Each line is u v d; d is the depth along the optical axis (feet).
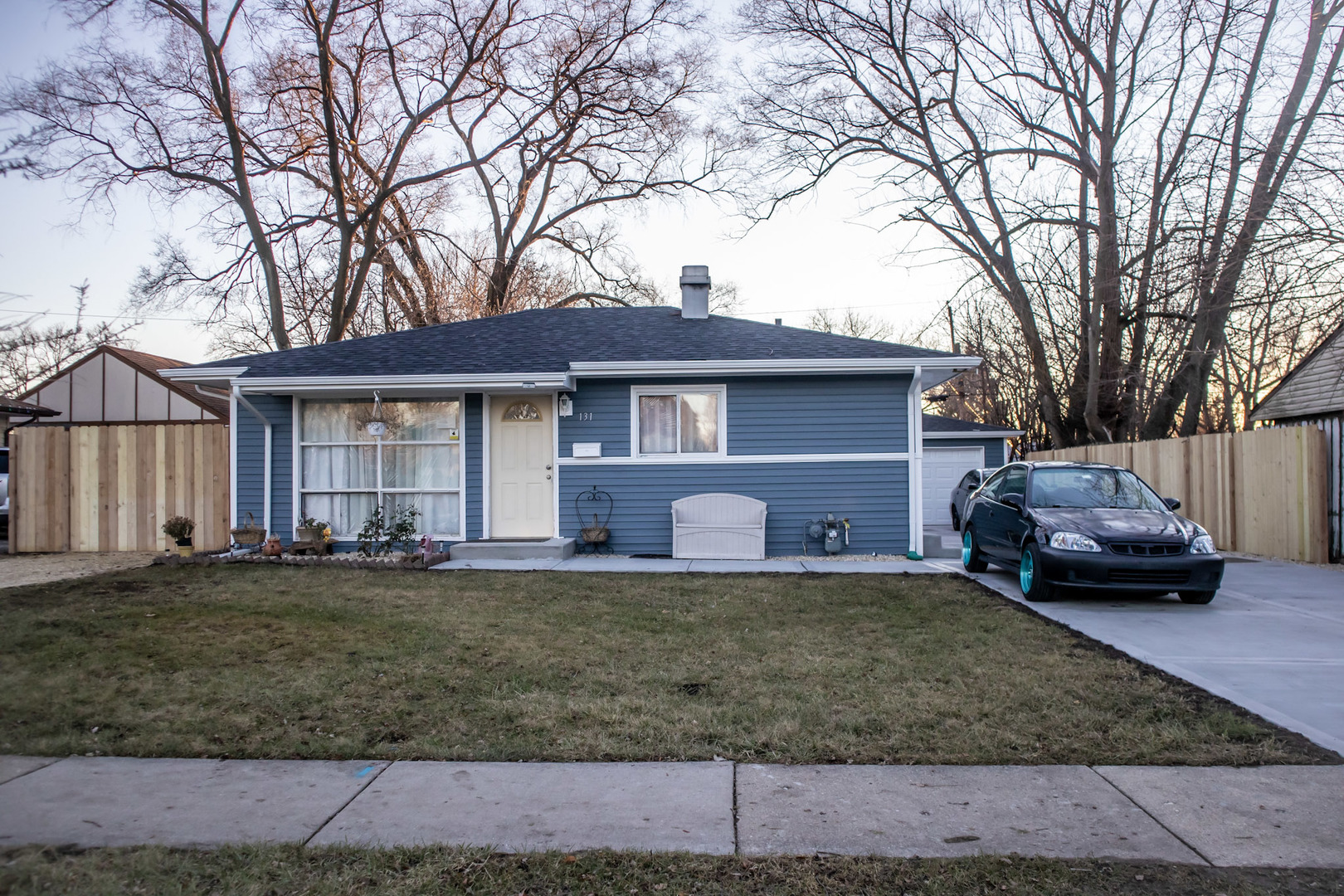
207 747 15.60
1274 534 44.73
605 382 43.62
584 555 43.04
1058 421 76.74
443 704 17.93
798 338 46.11
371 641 23.32
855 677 19.98
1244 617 28.07
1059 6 65.77
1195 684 19.58
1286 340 66.59
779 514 43.27
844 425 43.21
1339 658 22.43
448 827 12.35
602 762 14.94
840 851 11.59
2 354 62.69
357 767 14.76
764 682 19.57
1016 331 97.09
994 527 35.24
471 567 38.42
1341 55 49.26
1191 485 52.37
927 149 75.56
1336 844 11.80
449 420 43.93
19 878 10.66
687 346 44.91
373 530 40.78
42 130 56.44
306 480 43.98
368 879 10.78
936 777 14.19
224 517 46.21
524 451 44.09
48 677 19.63
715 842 11.86
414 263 90.74
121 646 22.45
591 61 83.56
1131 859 11.37
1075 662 21.43
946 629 25.38
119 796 13.48
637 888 10.64
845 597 30.83
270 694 18.45
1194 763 14.83
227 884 10.64
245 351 95.96
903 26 73.41
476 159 87.92
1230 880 10.80
